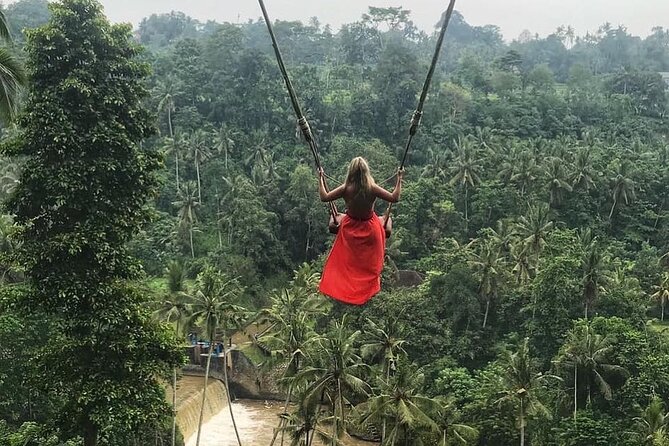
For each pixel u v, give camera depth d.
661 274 70.69
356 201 7.29
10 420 32.75
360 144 92.44
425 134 103.62
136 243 74.75
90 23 22.91
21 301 22.69
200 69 100.56
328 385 36.34
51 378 23.09
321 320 60.16
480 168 83.12
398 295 59.56
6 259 22.72
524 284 58.09
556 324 52.41
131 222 23.67
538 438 43.03
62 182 21.75
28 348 32.50
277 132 98.56
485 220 80.44
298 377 36.12
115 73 23.86
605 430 41.38
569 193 82.31
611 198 84.50
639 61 190.38
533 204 78.25
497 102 118.44
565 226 78.06
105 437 24.14
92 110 22.64
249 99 98.50
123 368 23.28
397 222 79.19
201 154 84.50
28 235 23.31
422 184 81.12
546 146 96.44
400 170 7.99
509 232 67.69
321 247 82.12
